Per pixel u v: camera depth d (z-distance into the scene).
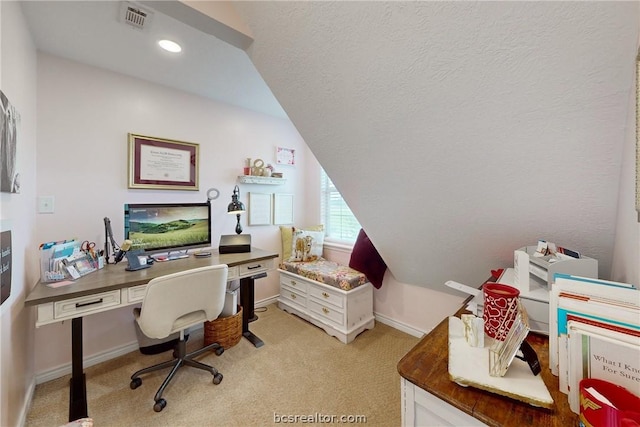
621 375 0.53
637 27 0.63
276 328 2.46
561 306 0.64
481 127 1.02
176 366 1.71
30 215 1.53
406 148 1.26
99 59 1.80
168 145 2.22
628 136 0.79
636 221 0.73
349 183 1.68
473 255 1.70
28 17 1.37
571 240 1.27
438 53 0.90
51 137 1.73
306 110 1.40
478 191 1.27
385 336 2.33
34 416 1.45
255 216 2.85
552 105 0.86
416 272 2.17
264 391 1.65
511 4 0.72
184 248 2.12
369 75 1.08
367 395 1.62
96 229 1.91
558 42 0.73
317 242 3.01
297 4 1.02
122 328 2.05
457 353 0.75
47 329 1.75
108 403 1.54
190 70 1.96
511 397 0.59
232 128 2.64
